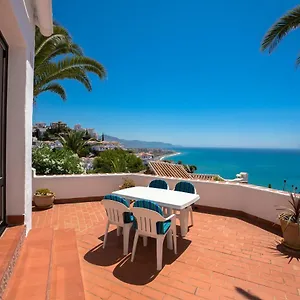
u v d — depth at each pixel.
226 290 2.57
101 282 2.66
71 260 2.90
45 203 5.72
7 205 2.92
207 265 3.14
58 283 2.39
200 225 4.78
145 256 3.37
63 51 8.27
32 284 2.02
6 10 2.15
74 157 8.40
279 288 2.64
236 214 5.52
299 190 4.43
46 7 3.27
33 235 3.16
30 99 3.29
